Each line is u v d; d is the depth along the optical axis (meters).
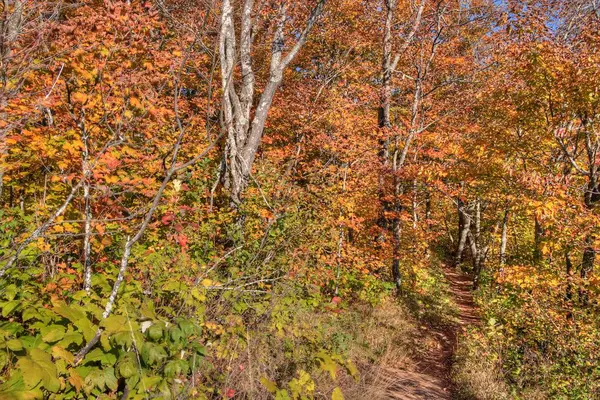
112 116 4.62
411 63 15.95
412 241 15.09
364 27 16.95
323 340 5.98
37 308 2.59
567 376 7.50
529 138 10.68
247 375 3.82
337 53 17.84
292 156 12.01
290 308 5.53
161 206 5.97
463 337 10.73
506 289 11.45
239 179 8.31
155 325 2.63
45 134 4.92
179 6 8.91
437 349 10.34
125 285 3.72
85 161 3.81
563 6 10.77
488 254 20.84
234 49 8.18
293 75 17.17
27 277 3.29
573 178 10.40
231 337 4.04
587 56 8.84
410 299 13.77
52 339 2.29
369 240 13.90
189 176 6.95
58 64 4.71
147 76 5.19
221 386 3.61
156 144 6.49
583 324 8.65
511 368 8.34
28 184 6.07
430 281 16.39
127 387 2.45
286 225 7.31
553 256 11.27
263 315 4.97
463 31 16.06
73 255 4.84
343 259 10.59
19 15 4.90
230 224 7.33
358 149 12.52
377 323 10.16
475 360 8.77
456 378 8.08
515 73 10.24
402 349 9.06
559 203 8.54
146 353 2.45
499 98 11.56
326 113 13.41
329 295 10.08
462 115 15.77
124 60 5.01
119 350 2.56
